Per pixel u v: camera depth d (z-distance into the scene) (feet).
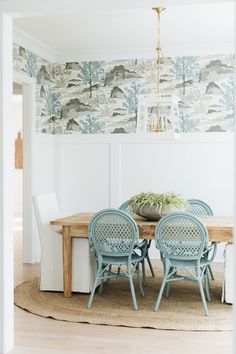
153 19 18.25
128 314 14.34
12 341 11.98
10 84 11.90
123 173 23.40
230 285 15.23
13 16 11.76
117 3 10.96
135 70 23.15
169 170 22.91
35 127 22.20
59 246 16.76
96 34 20.35
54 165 24.12
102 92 23.53
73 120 23.93
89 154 23.77
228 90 22.21
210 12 17.44
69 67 23.89
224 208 22.40
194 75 22.50
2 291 11.66
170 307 15.02
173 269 15.38
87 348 11.92
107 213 14.57
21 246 26.40
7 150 11.75
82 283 16.43
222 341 12.36
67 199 24.06
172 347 11.96
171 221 14.19
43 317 14.23
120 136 23.32
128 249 14.79
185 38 21.07
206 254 15.62
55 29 19.52
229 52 22.11
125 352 11.66
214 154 22.43
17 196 41.32
